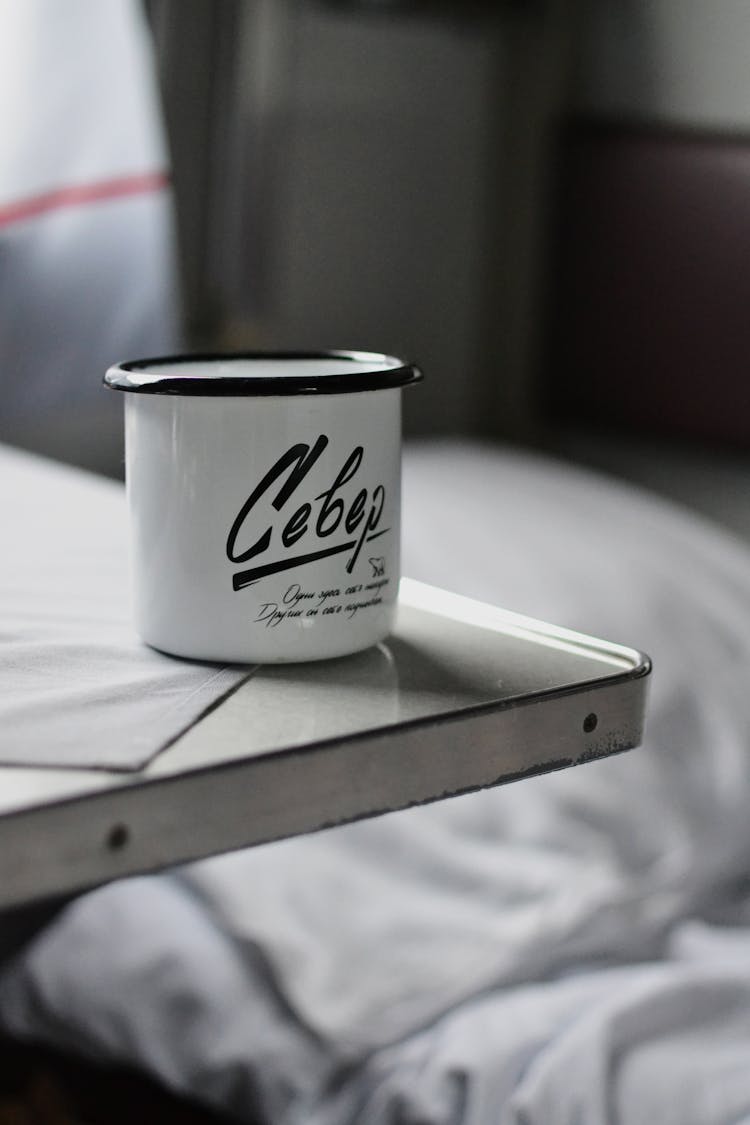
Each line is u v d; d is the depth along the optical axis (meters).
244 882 1.21
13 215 1.56
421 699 0.57
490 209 2.10
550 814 1.28
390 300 2.04
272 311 1.90
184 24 1.69
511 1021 1.09
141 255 1.63
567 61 1.94
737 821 1.33
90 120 1.57
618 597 1.49
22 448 1.72
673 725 1.38
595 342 1.94
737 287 1.74
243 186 1.81
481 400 2.17
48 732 0.54
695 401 1.82
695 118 1.77
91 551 0.75
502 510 1.70
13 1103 1.34
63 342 1.61
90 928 1.25
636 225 1.85
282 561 0.59
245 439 0.59
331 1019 1.09
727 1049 1.07
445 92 2.02
